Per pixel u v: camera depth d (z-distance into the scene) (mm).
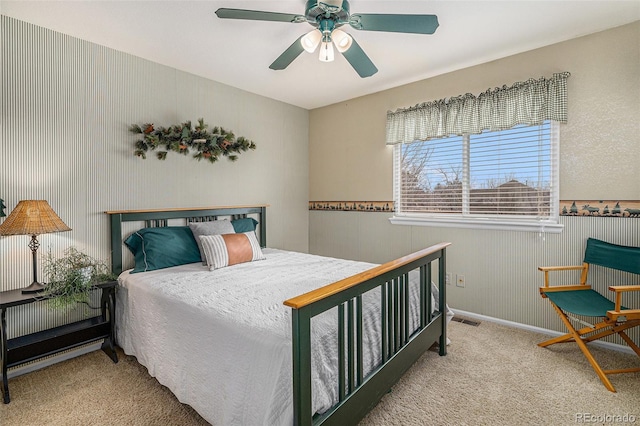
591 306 2207
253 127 3752
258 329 1483
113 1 1990
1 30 2119
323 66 3014
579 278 2568
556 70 2602
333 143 4203
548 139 2717
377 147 3771
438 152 3346
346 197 4090
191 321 1759
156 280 2285
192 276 2383
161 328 1977
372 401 1629
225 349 1551
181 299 1899
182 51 2689
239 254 2779
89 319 2461
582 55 2490
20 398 1919
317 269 2596
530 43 2588
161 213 2936
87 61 2506
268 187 3947
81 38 2455
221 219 3418
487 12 2143
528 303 2818
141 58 2812
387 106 3656
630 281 2391
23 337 2127
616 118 2379
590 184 2500
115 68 2656
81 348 2453
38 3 1995
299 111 4336
